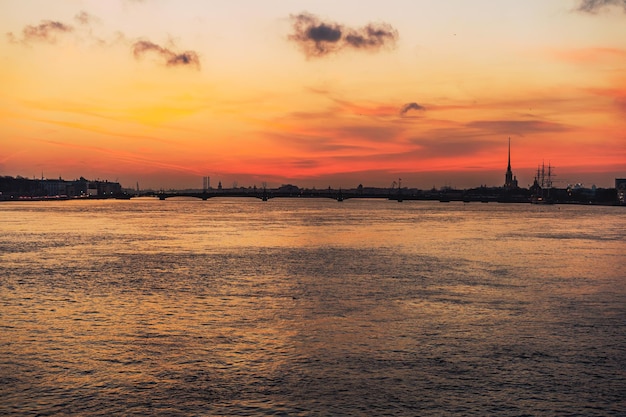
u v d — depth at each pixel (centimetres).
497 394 3344
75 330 4562
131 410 3153
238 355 3966
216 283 6738
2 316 5012
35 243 11538
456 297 5900
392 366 3762
